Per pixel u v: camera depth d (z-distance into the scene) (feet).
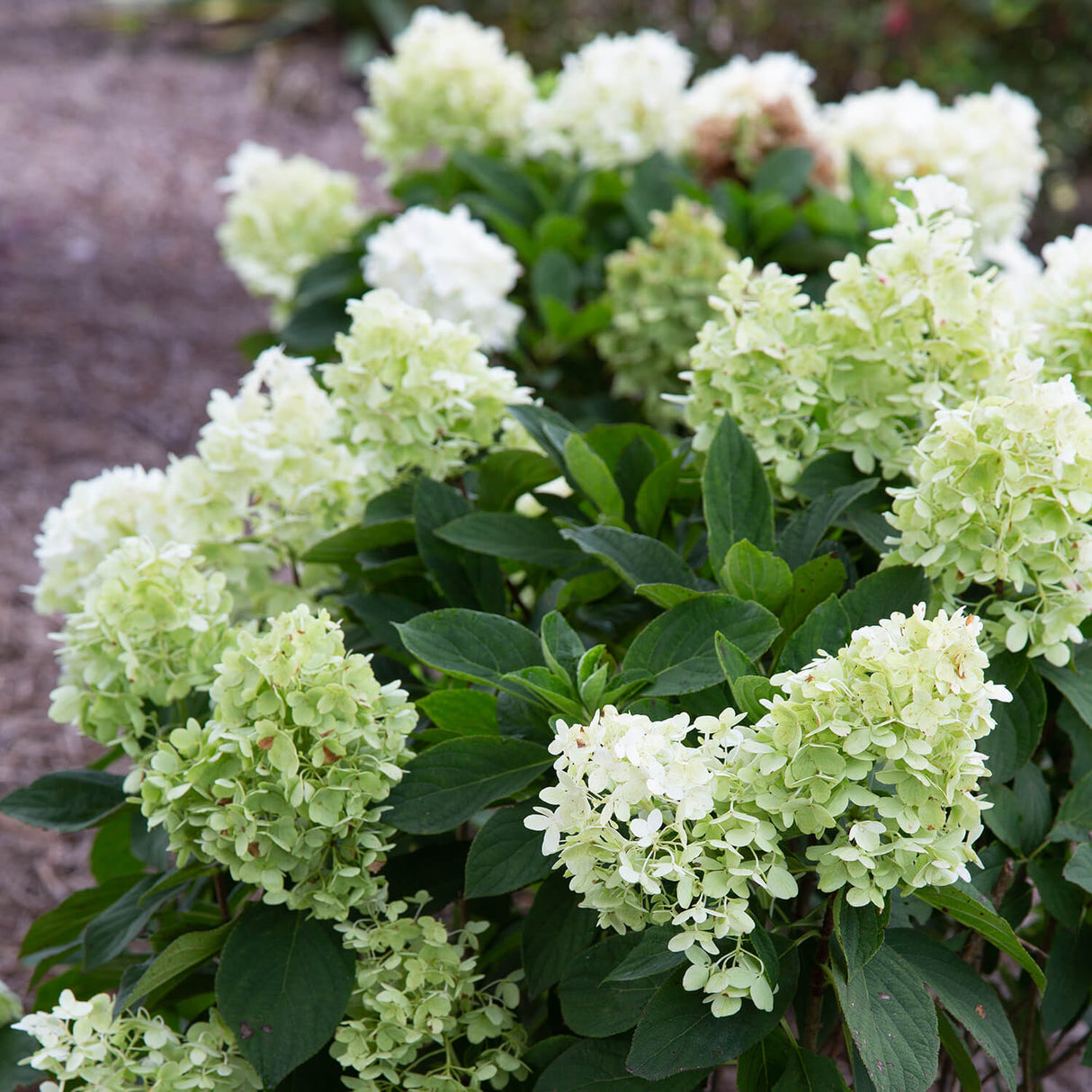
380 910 5.94
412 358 6.40
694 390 6.36
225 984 5.83
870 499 6.26
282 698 5.77
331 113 24.72
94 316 16.51
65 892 8.20
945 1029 5.98
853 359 6.21
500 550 6.31
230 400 6.57
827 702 5.47
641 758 5.46
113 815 6.31
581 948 5.83
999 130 9.64
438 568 6.39
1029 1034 6.41
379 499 6.53
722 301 6.24
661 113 10.04
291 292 10.23
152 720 6.30
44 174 20.90
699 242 8.25
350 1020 5.96
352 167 21.91
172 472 6.56
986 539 5.81
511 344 8.55
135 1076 5.95
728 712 5.53
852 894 5.49
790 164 9.57
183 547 6.13
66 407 14.25
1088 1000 6.25
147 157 22.06
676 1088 5.75
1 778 9.06
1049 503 5.75
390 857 6.14
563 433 6.44
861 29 19.15
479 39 10.65
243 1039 5.78
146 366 15.38
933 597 5.97
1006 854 6.08
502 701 6.04
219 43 28.25
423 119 10.51
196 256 18.74
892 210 7.51
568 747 5.51
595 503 6.39
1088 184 20.77
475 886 5.82
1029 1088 6.48
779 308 6.23
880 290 6.17
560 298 8.98
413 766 5.90
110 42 28.43
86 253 18.35
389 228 7.80
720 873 5.48
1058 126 19.07
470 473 6.97
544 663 5.94
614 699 5.82
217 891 6.18
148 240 19.04
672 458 6.37
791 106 9.84
